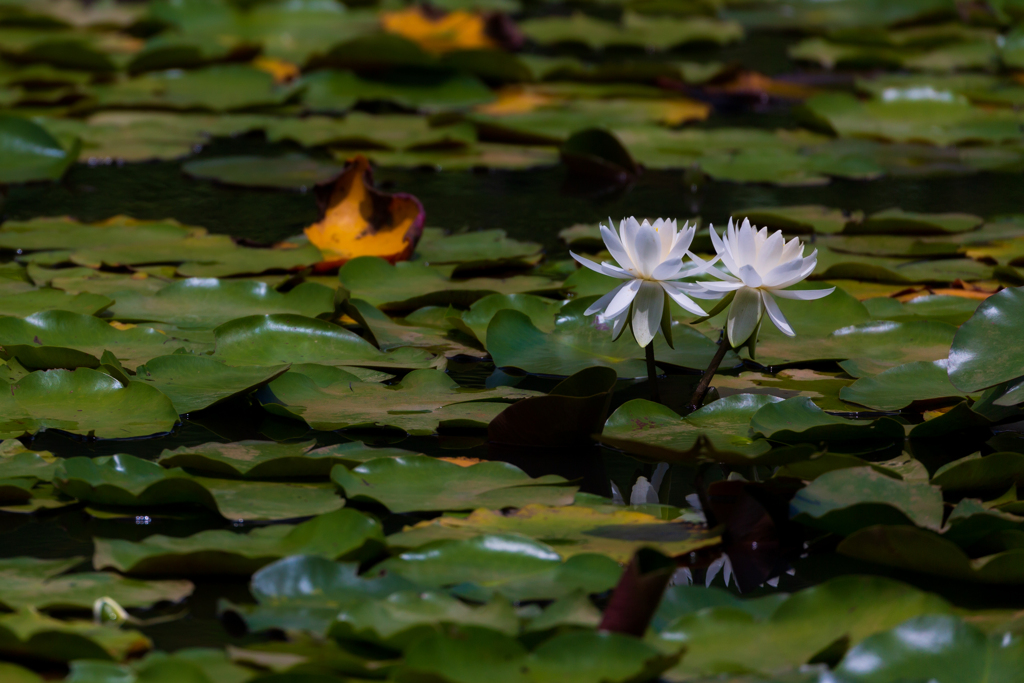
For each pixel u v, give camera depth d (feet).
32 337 17.62
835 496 16.63
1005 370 17.07
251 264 18.48
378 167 22.07
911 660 16.10
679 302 17.07
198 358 17.48
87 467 16.79
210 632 16.26
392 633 16.10
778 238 17.01
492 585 16.38
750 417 17.25
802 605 16.25
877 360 17.67
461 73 28.09
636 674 16.02
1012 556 16.37
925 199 19.80
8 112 24.29
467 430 17.31
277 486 16.81
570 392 17.16
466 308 18.17
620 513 16.71
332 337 17.72
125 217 19.16
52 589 16.33
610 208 19.70
